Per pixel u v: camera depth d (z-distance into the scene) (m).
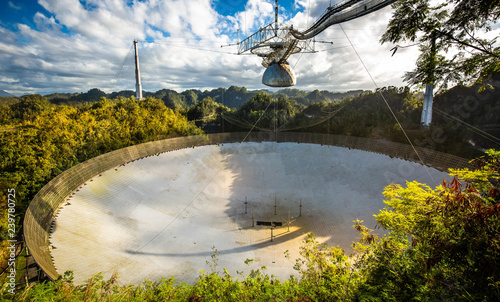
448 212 4.68
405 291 5.60
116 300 7.02
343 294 6.87
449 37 6.32
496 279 4.01
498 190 4.29
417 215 6.57
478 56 6.25
